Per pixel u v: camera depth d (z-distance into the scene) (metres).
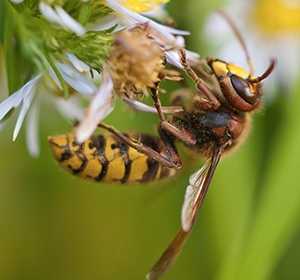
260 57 0.17
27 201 0.16
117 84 0.12
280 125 0.16
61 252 0.16
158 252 0.16
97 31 0.12
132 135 0.13
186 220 0.13
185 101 0.14
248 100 0.13
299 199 0.16
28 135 0.14
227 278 0.16
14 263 0.16
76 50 0.12
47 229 0.16
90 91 0.13
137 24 0.12
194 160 0.14
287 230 0.16
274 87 0.17
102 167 0.13
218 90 0.13
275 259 0.16
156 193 0.15
